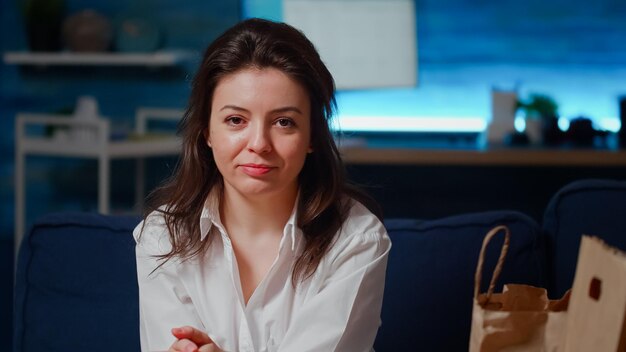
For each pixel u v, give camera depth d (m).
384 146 3.64
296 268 1.49
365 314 1.46
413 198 4.14
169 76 4.55
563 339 1.09
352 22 3.67
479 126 4.19
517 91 3.94
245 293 1.54
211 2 4.48
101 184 3.79
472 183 4.11
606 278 1.02
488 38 4.20
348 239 1.49
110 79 4.59
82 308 1.69
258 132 1.38
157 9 4.53
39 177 4.66
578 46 4.15
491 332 1.12
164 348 1.49
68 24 4.43
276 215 1.53
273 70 1.39
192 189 1.55
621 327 0.99
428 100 4.24
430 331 1.66
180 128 1.61
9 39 4.61
